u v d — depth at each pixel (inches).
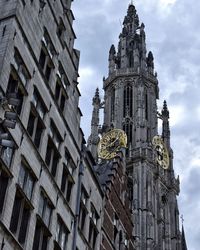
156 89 5762.8
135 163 4697.3
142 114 5206.7
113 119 5339.6
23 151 916.0
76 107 1283.2
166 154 5064.0
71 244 1096.8
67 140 1173.7
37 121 1016.2
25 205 900.0
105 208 1435.8
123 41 6151.6
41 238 937.5
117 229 1517.0
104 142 4596.5
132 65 5915.4
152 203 4461.1
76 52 1355.8
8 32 949.8
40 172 979.9
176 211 4763.8
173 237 4566.9
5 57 901.8
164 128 5472.4
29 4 1066.1
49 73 1136.2
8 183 837.8
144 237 4094.5
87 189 1286.9
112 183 1552.7
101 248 1332.4
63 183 1126.4
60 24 1269.7
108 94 5674.2
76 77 1315.2
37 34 1085.1
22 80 976.3
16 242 824.9
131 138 5059.1
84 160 1290.6
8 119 784.9
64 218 1076.5
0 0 1022.4
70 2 1378.0
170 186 4899.1
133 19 6417.3
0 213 802.8
